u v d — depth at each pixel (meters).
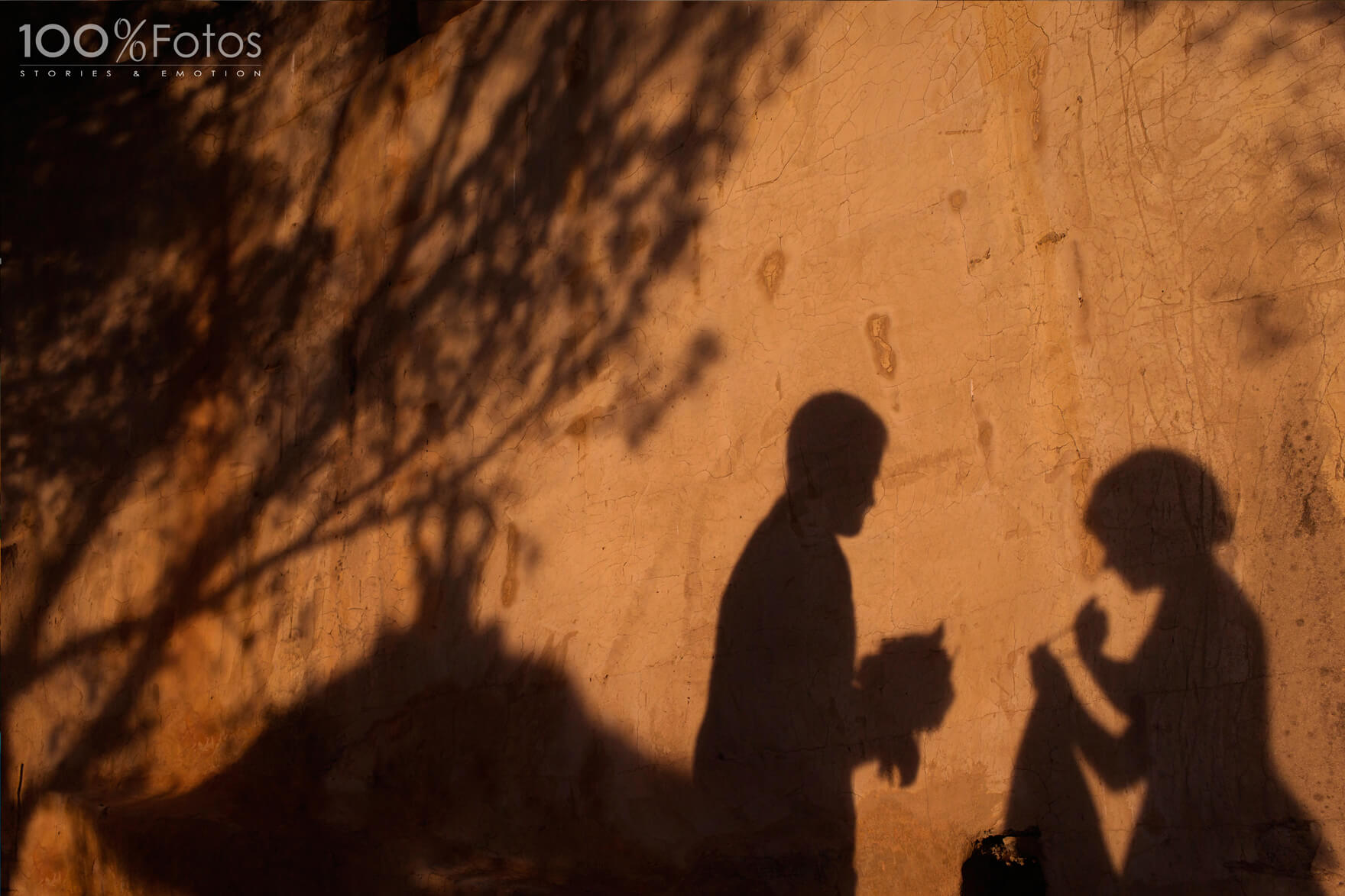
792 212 3.25
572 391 3.80
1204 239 2.35
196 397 5.53
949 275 2.86
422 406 4.38
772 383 3.23
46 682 5.74
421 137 4.63
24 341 6.41
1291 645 2.13
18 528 6.13
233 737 4.86
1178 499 2.34
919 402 2.89
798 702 3.02
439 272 4.43
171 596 5.37
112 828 4.45
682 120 3.59
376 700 4.28
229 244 5.58
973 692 2.68
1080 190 2.59
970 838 2.60
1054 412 2.60
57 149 6.55
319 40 5.35
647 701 3.37
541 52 4.14
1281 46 2.27
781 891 2.88
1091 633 2.46
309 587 4.73
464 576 4.06
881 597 2.90
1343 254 2.13
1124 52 2.54
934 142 2.93
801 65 3.29
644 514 3.50
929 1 2.98
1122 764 2.37
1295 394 2.17
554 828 3.50
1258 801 2.14
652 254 3.62
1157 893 2.27
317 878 3.69
